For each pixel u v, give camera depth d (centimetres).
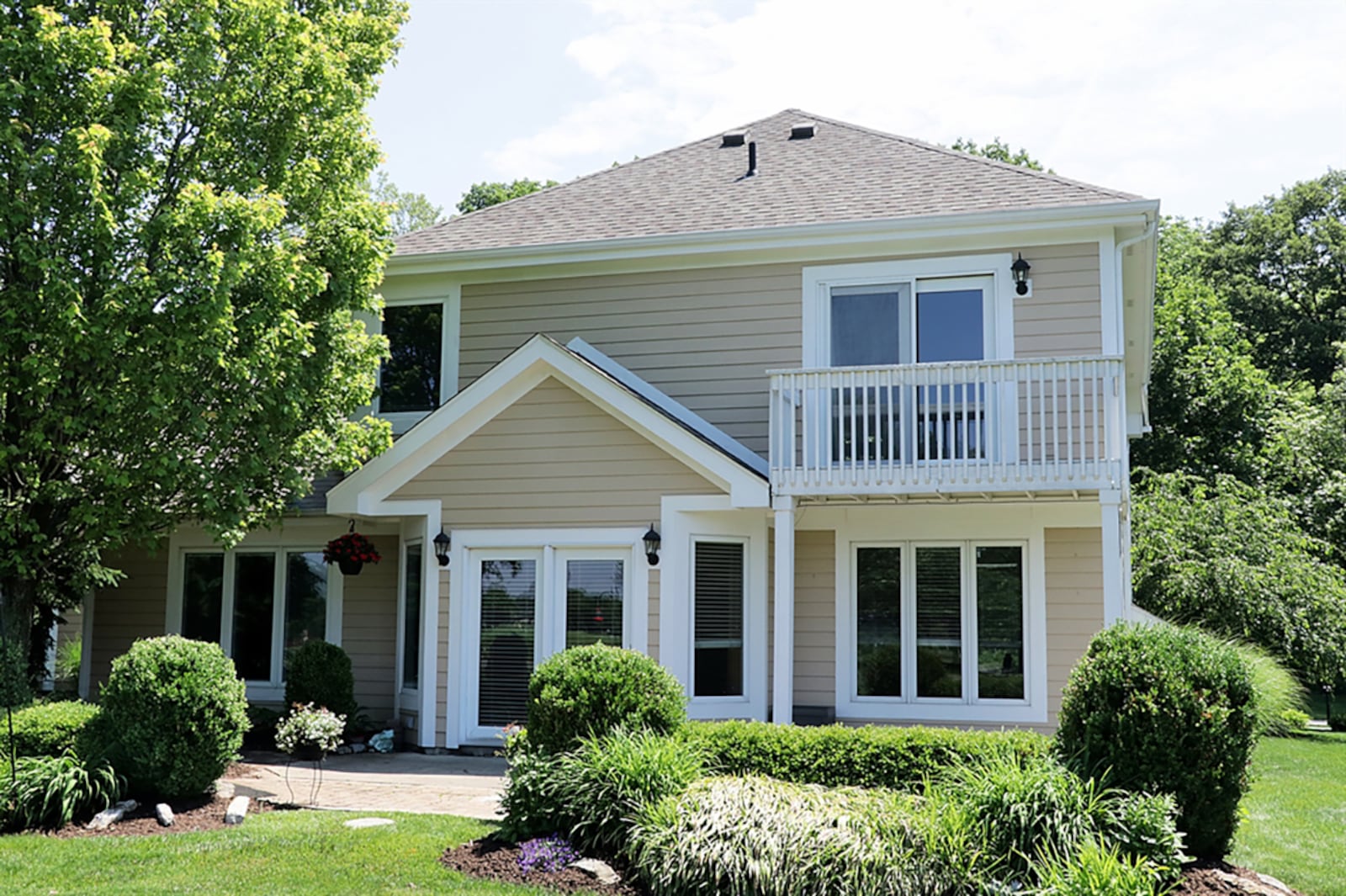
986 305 1341
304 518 1504
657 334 1453
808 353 1390
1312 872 774
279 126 1196
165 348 1084
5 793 848
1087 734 758
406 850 780
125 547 1605
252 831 836
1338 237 4016
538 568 1288
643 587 1239
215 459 1202
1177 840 694
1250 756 764
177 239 1091
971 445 1257
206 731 923
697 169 1695
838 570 1338
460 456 1316
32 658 1507
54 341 1040
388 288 1580
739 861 689
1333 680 1984
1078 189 1356
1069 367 1160
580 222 1577
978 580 1307
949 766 799
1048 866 668
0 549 1142
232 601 1560
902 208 1396
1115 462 1130
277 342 1139
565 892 700
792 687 1215
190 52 1116
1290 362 3897
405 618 1409
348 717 1357
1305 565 1998
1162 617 1967
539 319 1507
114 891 691
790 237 1381
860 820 704
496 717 1288
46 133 1088
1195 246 4272
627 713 848
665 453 1252
